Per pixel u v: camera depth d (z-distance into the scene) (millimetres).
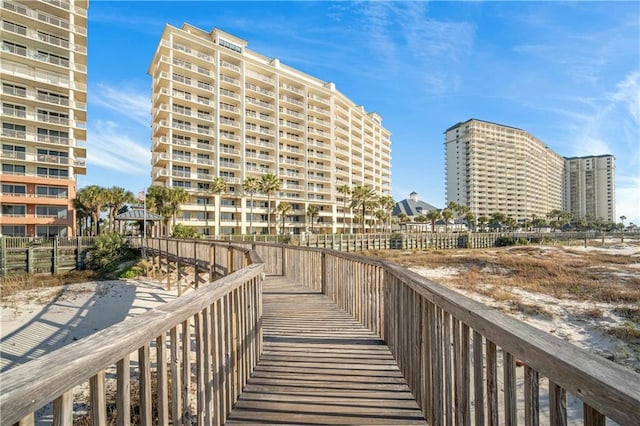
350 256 6195
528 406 1380
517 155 133000
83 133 42406
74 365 1149
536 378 1347
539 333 1463
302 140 62875
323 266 8477
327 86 69125
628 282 16766
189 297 2270
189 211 49375
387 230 81812
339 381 3646
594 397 1044
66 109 39531
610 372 1046
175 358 1952
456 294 2408
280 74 59281
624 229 128750
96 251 26031
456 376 2203
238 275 3291
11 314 14016
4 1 35906
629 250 42562
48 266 24047
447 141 135625
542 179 146750
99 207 41500
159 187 42062
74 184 41812
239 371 3363
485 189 126438
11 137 35875
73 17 40438
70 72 39719
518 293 14398
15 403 931
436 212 78812
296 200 60062
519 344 1427
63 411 1157
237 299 3346
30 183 37156
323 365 4070
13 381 962
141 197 29375
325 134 66000
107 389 6539
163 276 22719
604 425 1065
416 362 3197
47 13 39094
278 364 4105
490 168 127938
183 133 49031
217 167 51156
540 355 1291
